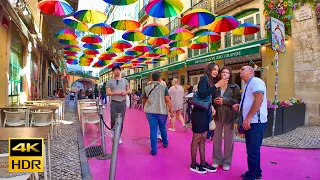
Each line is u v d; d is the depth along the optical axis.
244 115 3.41
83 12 8.16
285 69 9.38
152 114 4.91
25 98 10.13
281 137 6.24
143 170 3.99
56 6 6.77
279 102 6.91
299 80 8.84
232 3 12.26
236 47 11.26
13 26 7.88
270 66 9.99
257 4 11.05
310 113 8.39
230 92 3.95
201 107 3.70
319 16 8.26
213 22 8.41
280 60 9.56
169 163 4.34
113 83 5.46
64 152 4.95
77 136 6.47
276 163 4.27
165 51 13.67
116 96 5.48
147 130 7.68
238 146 5.41
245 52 8.85
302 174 3.77
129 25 9.62
